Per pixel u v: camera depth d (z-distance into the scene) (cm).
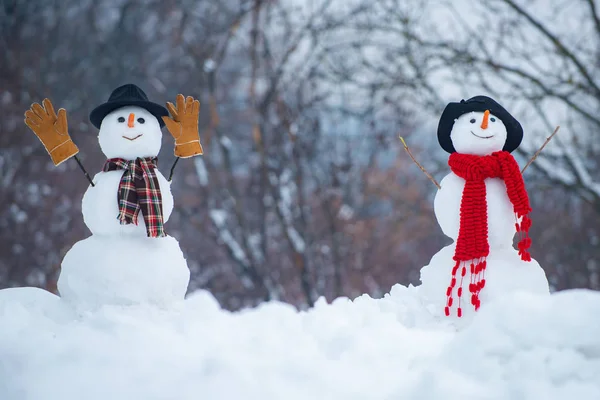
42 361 294
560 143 1164
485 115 426
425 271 434
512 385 255
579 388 247
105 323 338
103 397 267
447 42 1230
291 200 1535
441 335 354
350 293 1543
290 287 1583
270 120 1551
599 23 1150
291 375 281
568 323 268
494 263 410
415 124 1416
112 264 399
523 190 414
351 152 1563
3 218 1394
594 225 1561
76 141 1527
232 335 345
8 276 1355
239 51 1850
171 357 299
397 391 269
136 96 436
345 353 311
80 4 2056
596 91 1145
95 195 412
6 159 1477
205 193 1505
